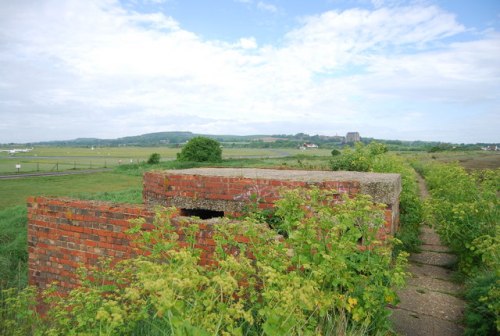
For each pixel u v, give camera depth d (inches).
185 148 2021.4
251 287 139.6
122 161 3198.8
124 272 165.2
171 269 116.5
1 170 1919.3
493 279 188.9
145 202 283.1
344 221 149.4
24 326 162.1
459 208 254.7
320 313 127.1
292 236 149.5
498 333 157.9
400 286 155.2
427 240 363.6
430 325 176.4
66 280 205.3
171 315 98.3
